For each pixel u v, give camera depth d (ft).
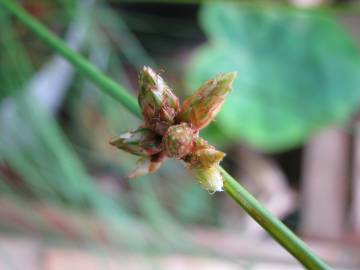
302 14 0.60
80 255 0.47
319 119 0.59
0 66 0.47
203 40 0.65
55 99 0.55
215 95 0.22
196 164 0.21
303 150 0.62
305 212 0.61
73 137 0.55
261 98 0.58
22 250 0.46
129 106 0.26
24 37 0.53
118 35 0.57
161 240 0.49
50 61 0.53
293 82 0.59
